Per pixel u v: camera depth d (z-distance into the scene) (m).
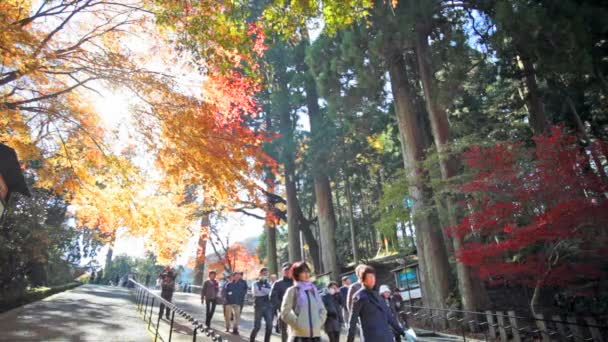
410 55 18.47
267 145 23.17
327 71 17.22
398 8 15.78
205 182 7.73
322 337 11.04
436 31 17.25
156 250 9.23
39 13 7.36
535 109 17.30
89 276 43.72
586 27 13.57
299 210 29.83
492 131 17.94
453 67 15.64
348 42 16.14
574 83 15.98
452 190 12.23
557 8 13.91
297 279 4.75
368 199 32.78
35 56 6.54
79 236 23.58
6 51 6.15
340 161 22.75
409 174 15.71
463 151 13.49
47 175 9.14
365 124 18.45
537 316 10.21
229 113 8.07
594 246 9.84
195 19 6.56
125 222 9.05
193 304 18.73
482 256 10.04
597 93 16.89
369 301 4.39
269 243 29.33
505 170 9.84
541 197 9.47
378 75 16.56
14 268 17.36
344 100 16.62
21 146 8.41
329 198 24.09
